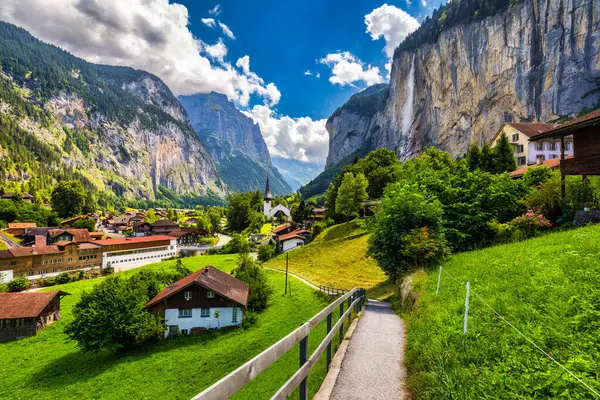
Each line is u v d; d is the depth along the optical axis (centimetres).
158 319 3328
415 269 2209
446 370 582
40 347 3472
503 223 2523
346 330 1223
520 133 6619
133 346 3188
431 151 7925
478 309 851
